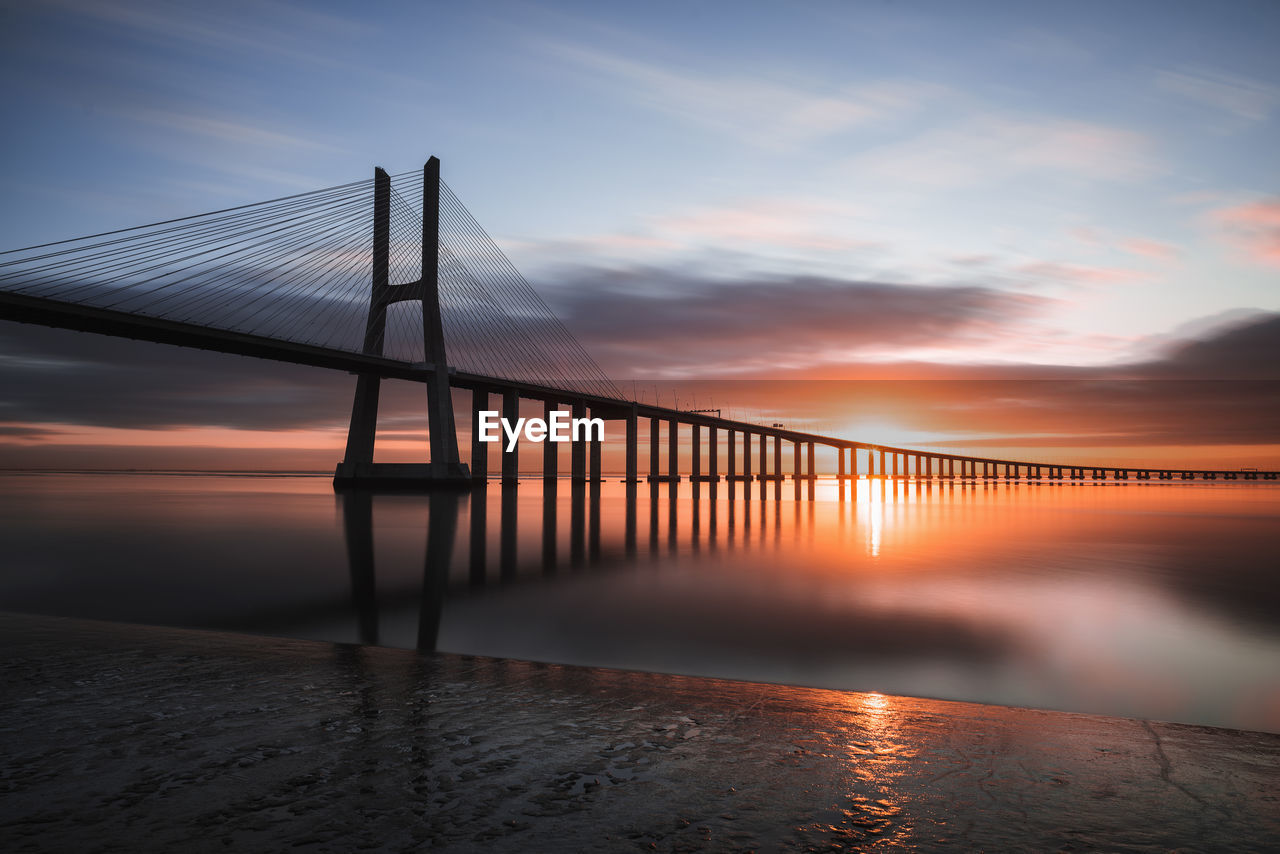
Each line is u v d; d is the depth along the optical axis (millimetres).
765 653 15391
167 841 3686
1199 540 41406
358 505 66062
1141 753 5316
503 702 6438
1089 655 15656
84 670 7441
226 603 20656
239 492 102812
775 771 4812
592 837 3779
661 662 14477
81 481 183875
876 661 14867
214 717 5844
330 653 8734
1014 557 33031
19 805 4109
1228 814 4207
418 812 4070
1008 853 3668
